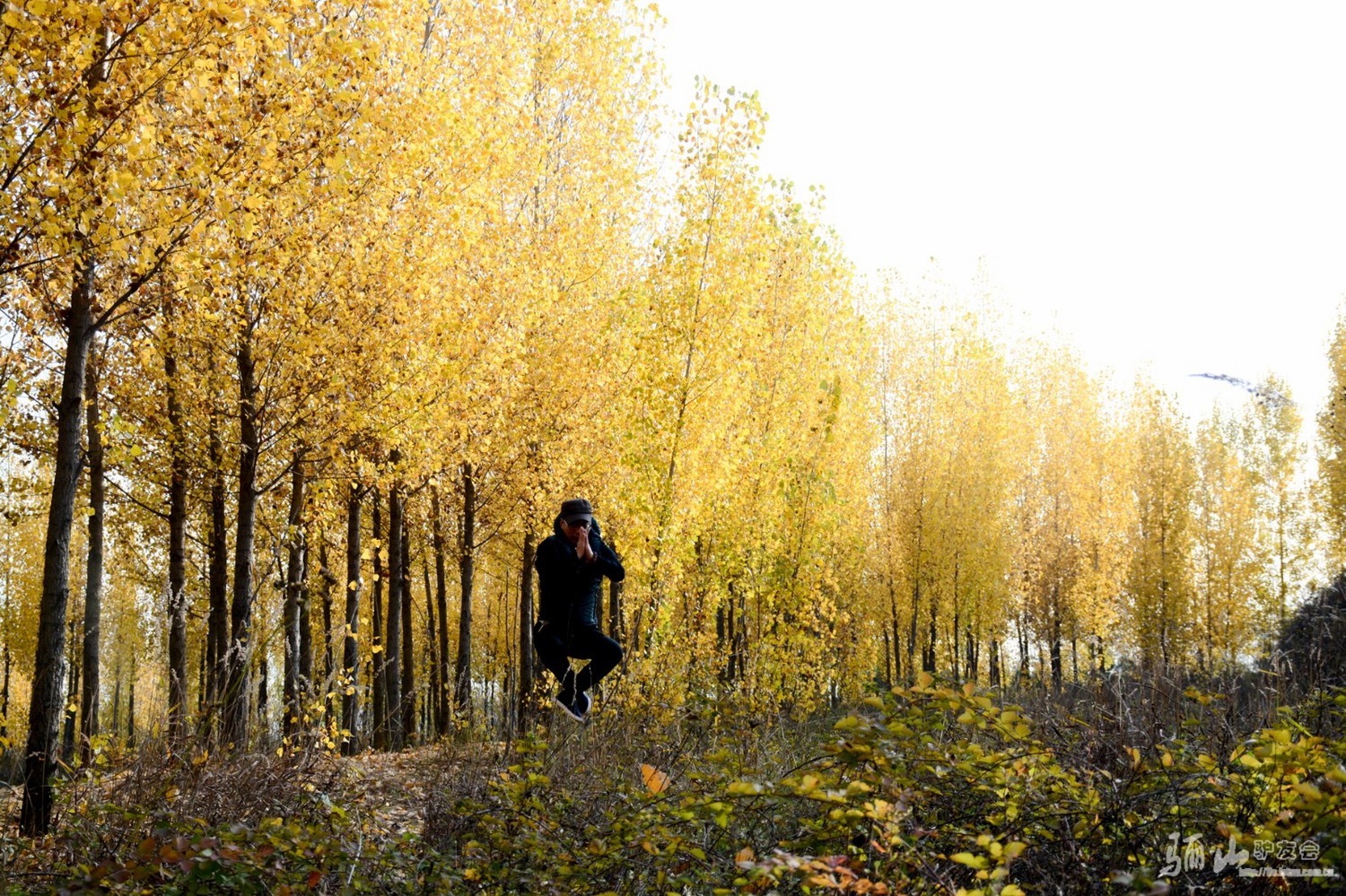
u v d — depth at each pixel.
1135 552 28.84
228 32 6.29
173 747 5.90
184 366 11.67
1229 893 3.43
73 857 5.02
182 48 6.34
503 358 12.30
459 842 5.51
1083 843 3.75
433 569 24.23
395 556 16.81
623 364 15.42
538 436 15.81
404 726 17.75
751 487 14.77
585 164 16.20
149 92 6.54
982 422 29.33
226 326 10.05
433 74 11.13
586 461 15.89
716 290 12.74
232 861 3.91
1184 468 27.53
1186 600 26.48
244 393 10.62
